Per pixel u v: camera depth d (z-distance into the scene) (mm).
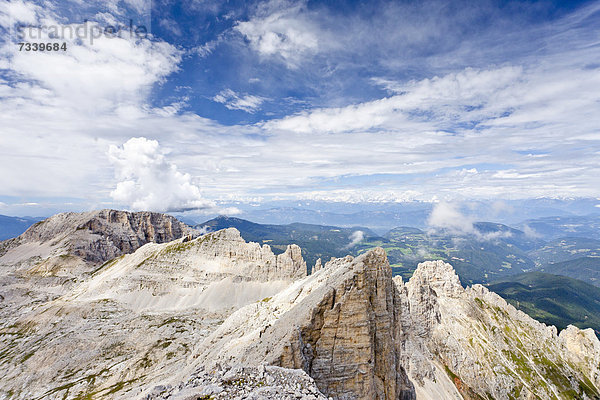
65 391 156625
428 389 128500
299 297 99500
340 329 60562
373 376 61844
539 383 186375
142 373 167500
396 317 77000
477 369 179625
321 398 32062
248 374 35938
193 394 29484
